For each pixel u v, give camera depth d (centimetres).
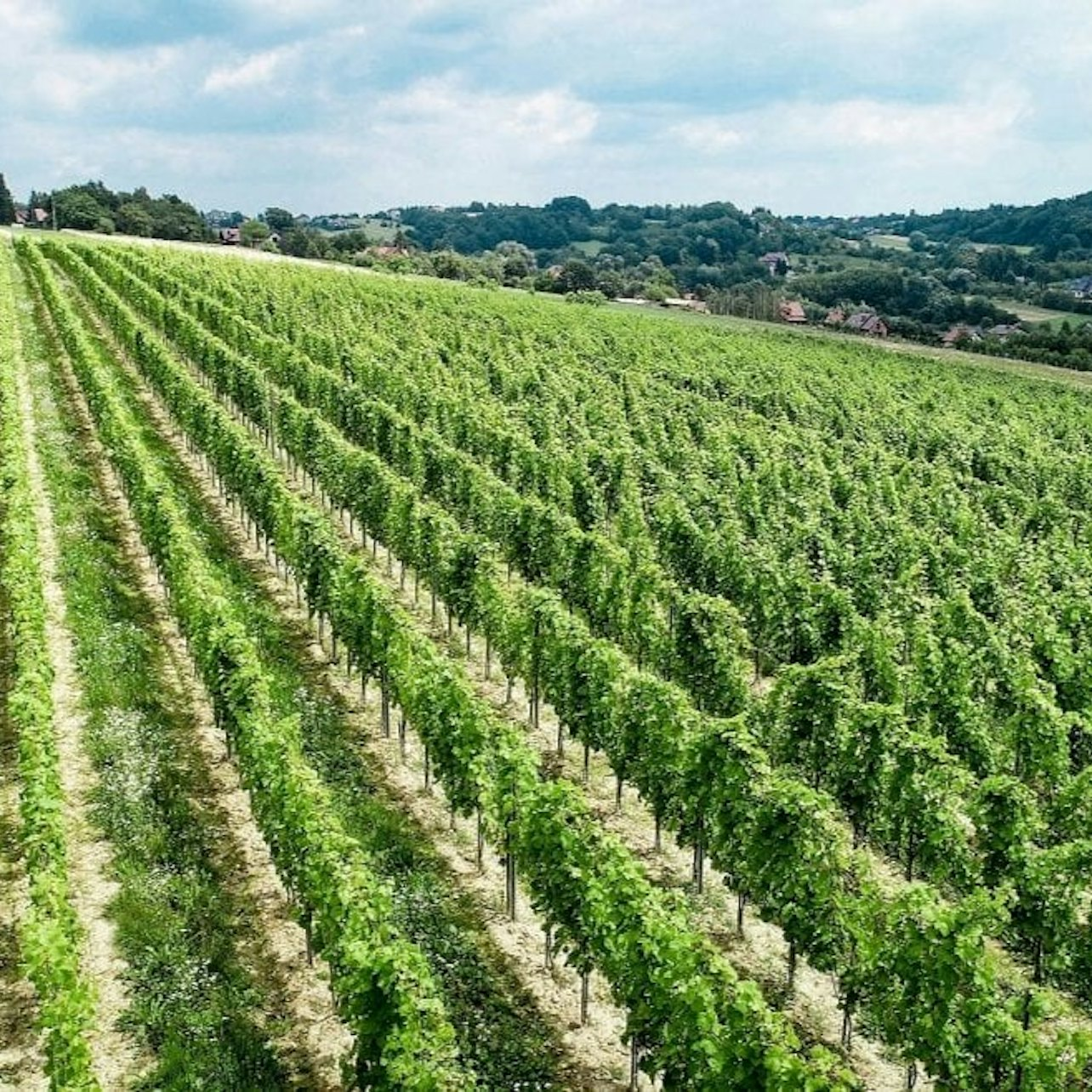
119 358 6488
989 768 2523
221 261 11650
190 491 4422
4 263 9494
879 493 4834
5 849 2094
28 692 2262
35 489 4131
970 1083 1472
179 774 2373
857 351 11056
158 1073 1572
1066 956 1834
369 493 3741
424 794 2411
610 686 2378
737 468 5309
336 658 3047
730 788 1912
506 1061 1664
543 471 4531
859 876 1812
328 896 1609
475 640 3319
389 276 13300
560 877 1727
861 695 2816
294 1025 1709
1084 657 2861
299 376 5753
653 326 10650
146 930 1859
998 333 15325
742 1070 1351
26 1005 1720
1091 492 5553
